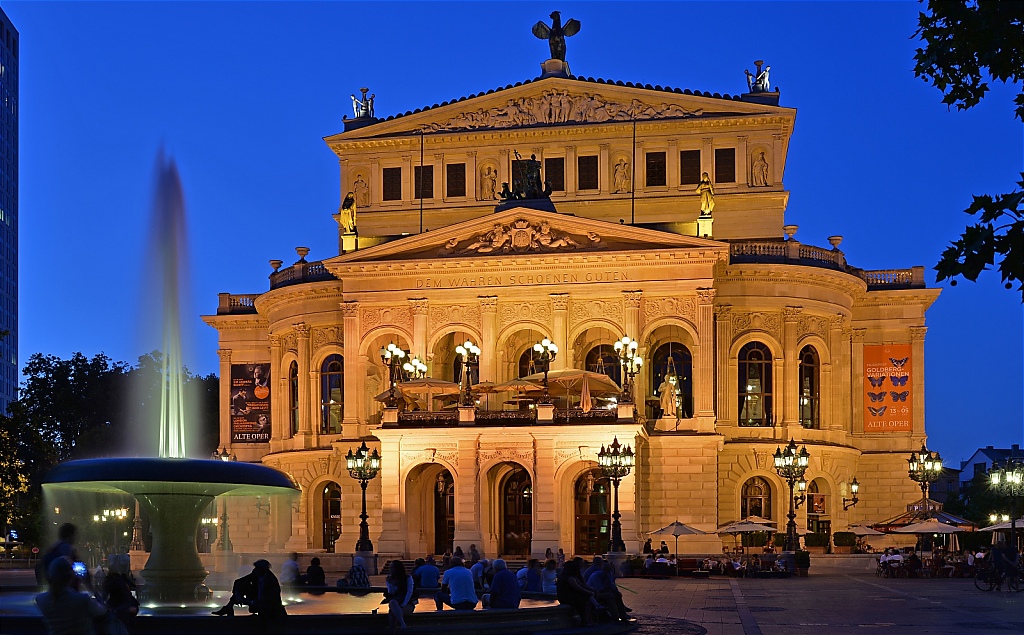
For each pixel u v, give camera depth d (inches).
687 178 3732.8
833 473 3535.9
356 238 3627.0
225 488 1476.4
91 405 5270.7
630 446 3046.3
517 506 3336.6
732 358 3476.9
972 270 598.9
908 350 3725.4
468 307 3442.4
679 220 3715.6
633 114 3747.5
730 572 2859.3
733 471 3432.6
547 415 3100.4
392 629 1197.7
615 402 3304.6
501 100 3814.0
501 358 3412.9
